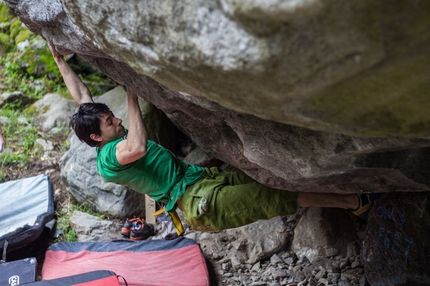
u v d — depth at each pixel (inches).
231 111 88.7
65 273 147.2
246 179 127.2
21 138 224.8
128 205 185.8
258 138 92.8
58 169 210.8
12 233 155.3
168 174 122.9
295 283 152.1
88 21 71.9
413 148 81.7
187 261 154.2
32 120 234.8
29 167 210.8
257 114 68.2
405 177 89.2
